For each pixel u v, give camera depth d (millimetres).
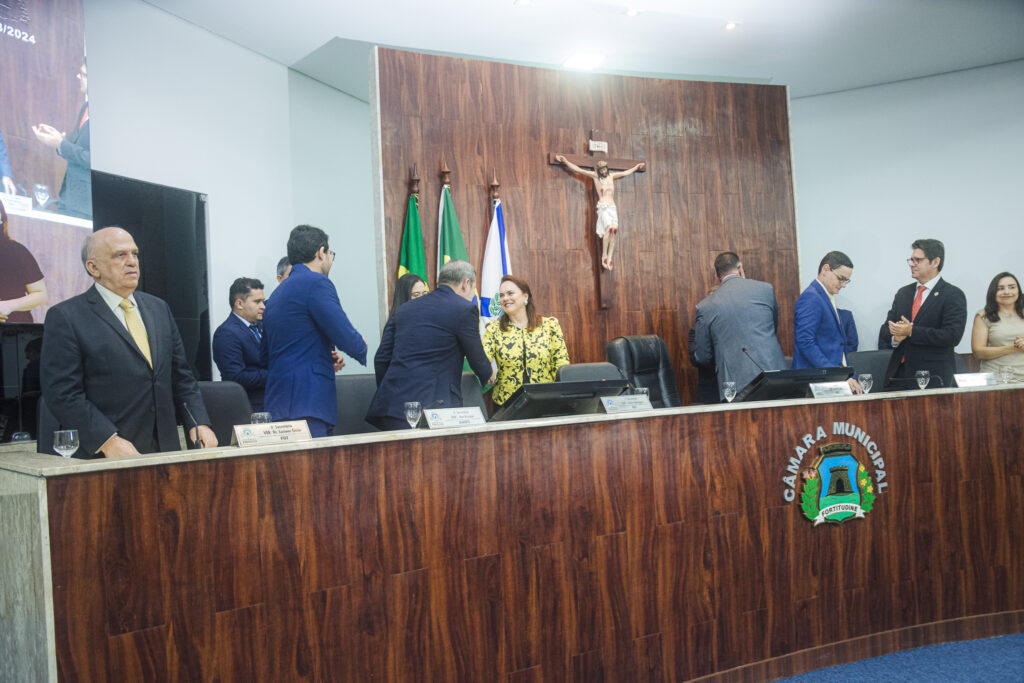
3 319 3127
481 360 2812
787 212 6000
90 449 2084
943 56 6043
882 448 2953
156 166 4551
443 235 4805
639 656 2393
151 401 2314
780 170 6004
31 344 3264
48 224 3402
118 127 4328
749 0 4949
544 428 2293
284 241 5469
